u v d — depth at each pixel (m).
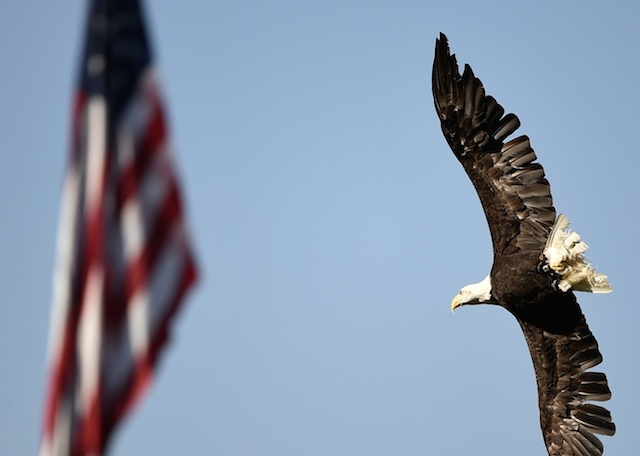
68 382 12.58
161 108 12.92
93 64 12.96
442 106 28.77
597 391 28.81
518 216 28.12
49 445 12.48
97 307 12.67
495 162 28.41
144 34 12.99
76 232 12.78
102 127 12.89
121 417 12.43
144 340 12.62
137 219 12.80
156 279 12.73
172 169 12.89
